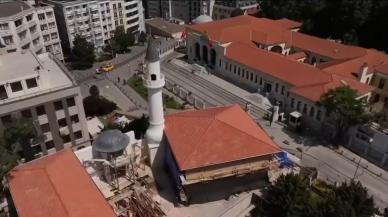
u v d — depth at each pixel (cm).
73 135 6172
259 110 7781
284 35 10238
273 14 13250
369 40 10944
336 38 11669
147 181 4641
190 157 4225
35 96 5416
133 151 4816
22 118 4872
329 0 11619
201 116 4800
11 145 4750
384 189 5309
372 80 7875
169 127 4778
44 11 10488
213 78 9544
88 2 12044
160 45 11538
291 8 12825
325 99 6150
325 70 7606
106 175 4381
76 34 11762
